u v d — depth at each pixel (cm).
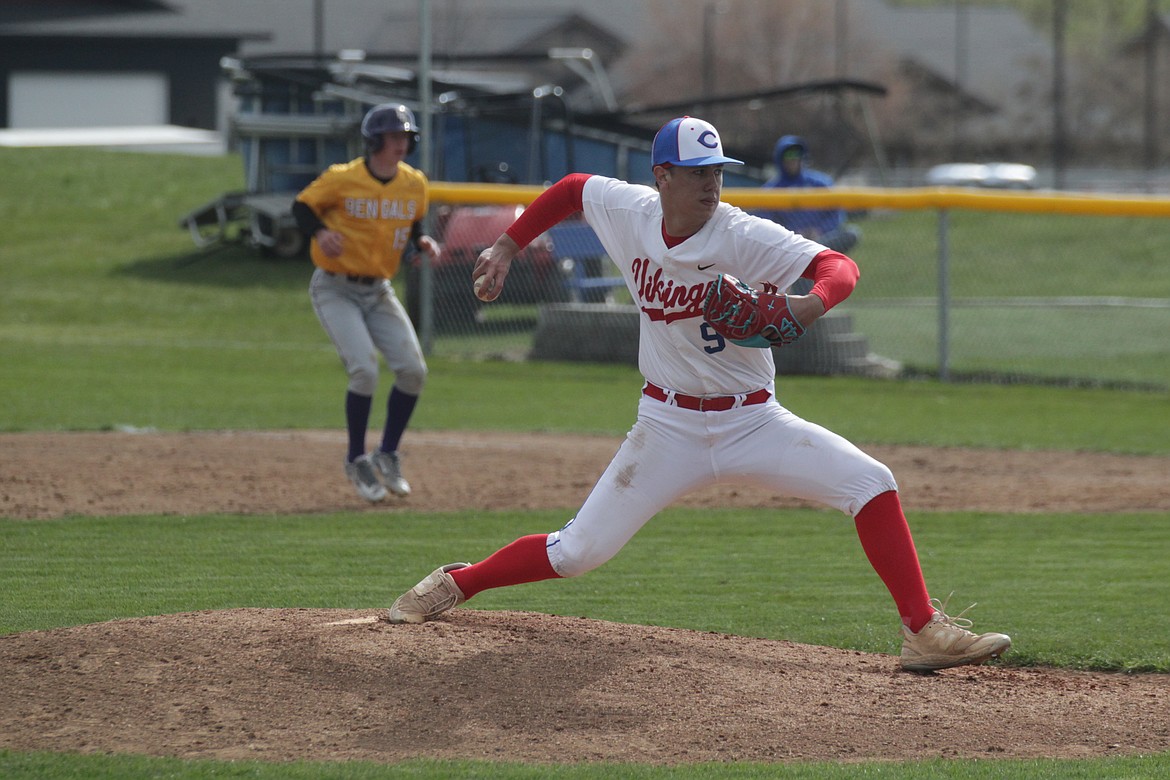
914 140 15888
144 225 8756
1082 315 6894
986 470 3372
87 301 6750
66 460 3161
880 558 1588
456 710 1419
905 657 1623
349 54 8219
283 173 7756
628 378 5044
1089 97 16512
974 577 2292
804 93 8044
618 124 8056
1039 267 8475
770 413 1543
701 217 1457
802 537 2627
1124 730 1471
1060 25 12938
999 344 5997
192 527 2569
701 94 15625
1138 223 9812
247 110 7781
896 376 5166
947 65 17262
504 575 1625
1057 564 2402
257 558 2320
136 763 1262
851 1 16262
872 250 8906
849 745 1387
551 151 7719
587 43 16788
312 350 5684
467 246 5756
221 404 4231
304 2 16325
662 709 1448
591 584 2214
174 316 6512
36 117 15200
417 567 2267
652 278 1495
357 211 2677
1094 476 3297
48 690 1438
